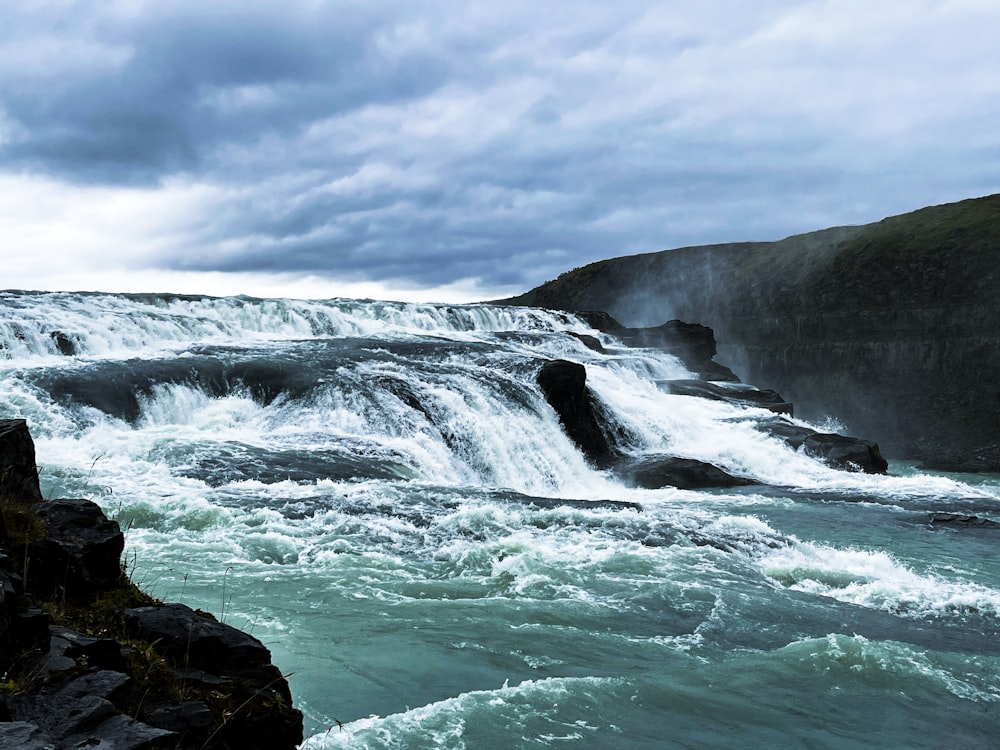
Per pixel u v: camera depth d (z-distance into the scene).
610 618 10.90
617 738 7.45
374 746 6.76
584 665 9.21
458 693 8.13
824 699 8.82
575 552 13.70
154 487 15.66
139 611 6.00
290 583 11.40
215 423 23.09
